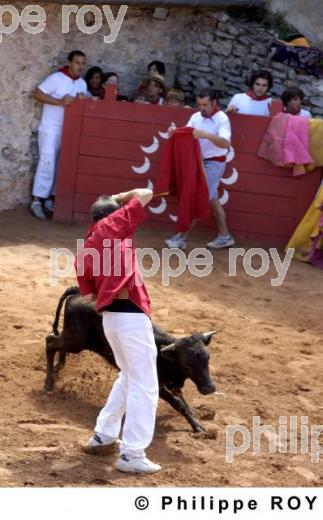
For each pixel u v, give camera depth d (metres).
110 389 11.75
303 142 19.16
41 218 19.92
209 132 18.31
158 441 10.47
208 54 22.73
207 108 18.27
